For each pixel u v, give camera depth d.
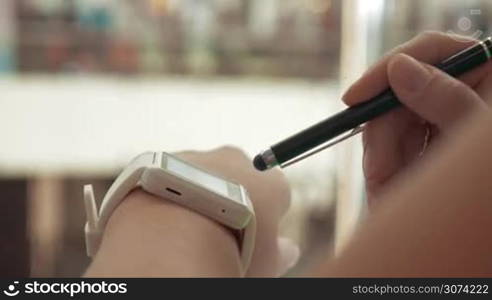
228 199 0.44
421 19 0.75
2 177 0.93
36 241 0.91
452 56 0.44
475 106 0.41
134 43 0.99
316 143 0.45
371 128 0.45
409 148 0.44
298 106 0.94
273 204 0.49
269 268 0.48
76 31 0.97
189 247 0.42
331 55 0.90
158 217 0.43
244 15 1.02
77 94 0.95
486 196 0.32
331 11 0.90
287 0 0.98
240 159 0.51
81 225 0.92
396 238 0.33
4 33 0.94
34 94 0.94
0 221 0.91
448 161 0.33
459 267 0.32
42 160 0.94
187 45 1.00
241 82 0.98
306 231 0.76
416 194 0.33
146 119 0.96
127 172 0.45
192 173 0.46
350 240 0.34
